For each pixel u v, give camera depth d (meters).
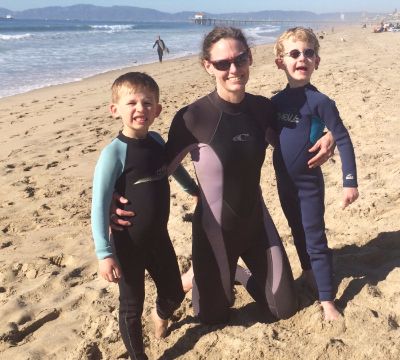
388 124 4.17
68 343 1.77
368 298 1.71
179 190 3.14
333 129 1.61
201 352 1.61
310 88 1.64
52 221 2.88
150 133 1.58
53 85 9.71
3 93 8.62
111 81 10.07
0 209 3.08
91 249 2.50
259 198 1.67
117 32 38.03
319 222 1.66
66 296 2.09
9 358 1.73
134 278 1.53
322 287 1.65
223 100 1.57
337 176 3.09
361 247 2.13
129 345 1.55
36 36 27.31
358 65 8.64
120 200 1.47
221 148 1.55
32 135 5.07
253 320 1.74
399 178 2.84
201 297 1.69
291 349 1.54
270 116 1.66
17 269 2.34
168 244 1.59
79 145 4.52
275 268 1.66
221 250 1.63
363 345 1.50
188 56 17.70
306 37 1.60
